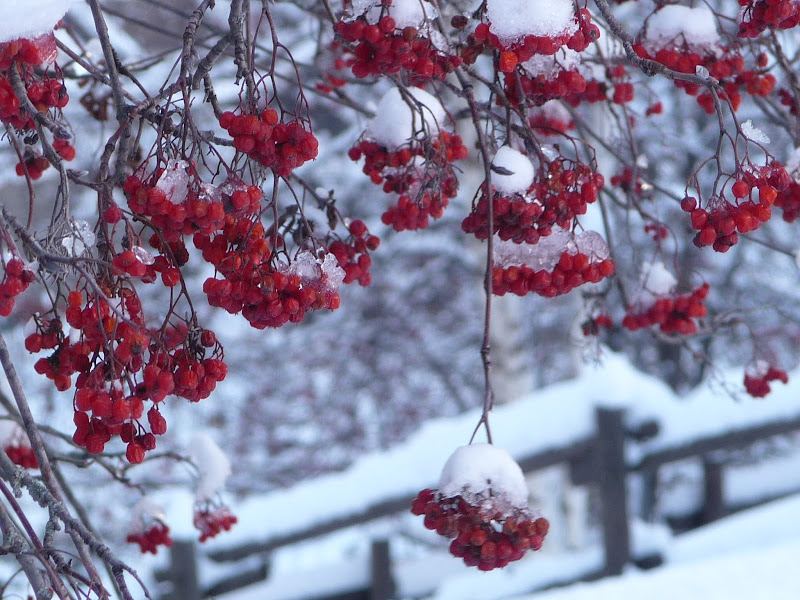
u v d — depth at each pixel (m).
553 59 1.98
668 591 4.70
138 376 2.17
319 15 3.02
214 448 3.39
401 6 1.79
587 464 5.12
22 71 1.71
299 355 11.90
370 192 10.87
